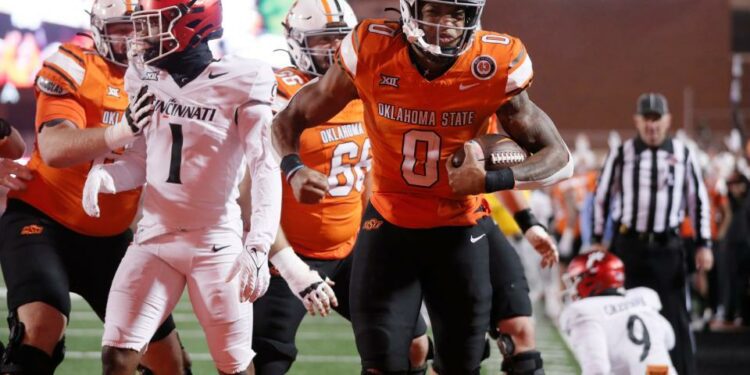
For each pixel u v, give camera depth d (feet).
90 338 62.54
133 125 29.94
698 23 189.98
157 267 30.17
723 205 83.51
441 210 29.78
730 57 189.57
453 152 29.01
